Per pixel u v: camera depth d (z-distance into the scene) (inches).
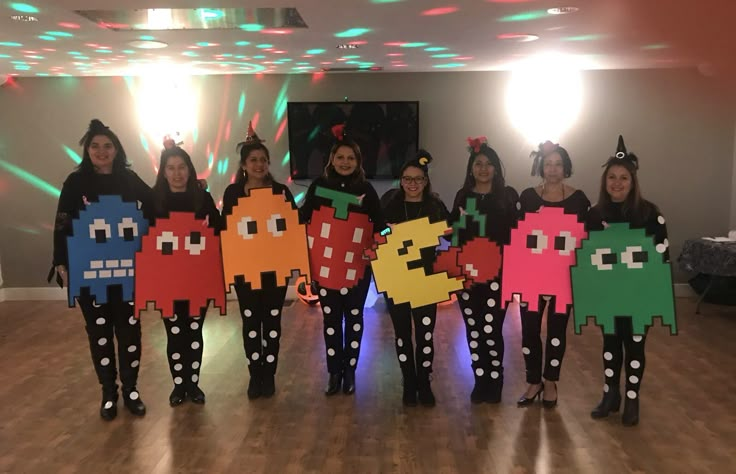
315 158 200.5
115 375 112.9
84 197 105.5
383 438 103.5
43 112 199.6
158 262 109.2
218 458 97.3
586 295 103.6
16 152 201.3
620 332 106.7
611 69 195.3
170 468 94.3
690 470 92.5
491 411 113.7
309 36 128.8
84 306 107.2
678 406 115.6
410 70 193.2
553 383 114.6
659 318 101.4
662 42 141.1
